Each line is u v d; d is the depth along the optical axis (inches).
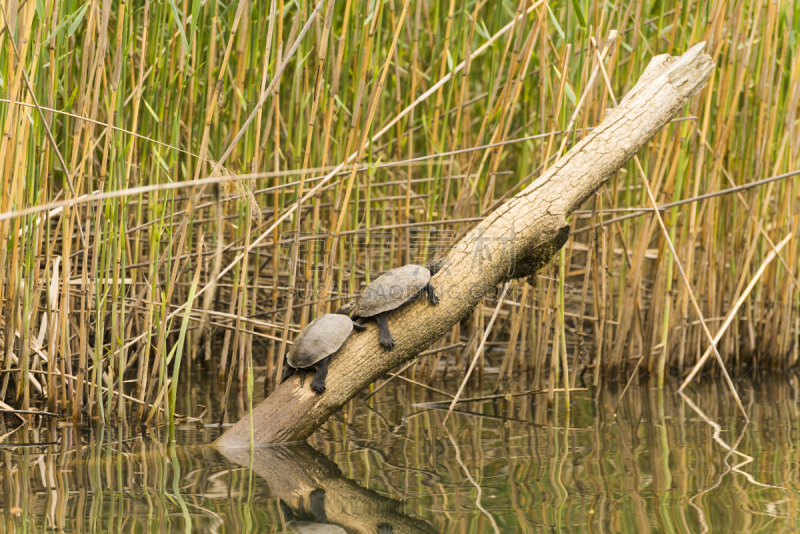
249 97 353.4
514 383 431.2
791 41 423.2
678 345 453.1
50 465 242.5
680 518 184.9
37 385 331.9
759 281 466.3
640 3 363.3
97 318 298.8
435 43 400.5
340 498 205.2
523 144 438.0
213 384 418.9
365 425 318.7
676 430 301.1
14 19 252.8
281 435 277.3
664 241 417.4
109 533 173.6
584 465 244.4
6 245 295.6
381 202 465.4
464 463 248.8
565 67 333.4
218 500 202.4
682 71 317.1
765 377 446.9
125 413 330.3
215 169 273.1
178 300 452.4
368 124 307.4
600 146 301.1
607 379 441.4
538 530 176.7
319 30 390.3
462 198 401.7
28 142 289.3
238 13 283.3
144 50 289.1
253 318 421.1
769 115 424.8
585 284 386.0
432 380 432.8
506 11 502.9
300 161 360.2
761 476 225.3
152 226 314.0
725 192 348.2
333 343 273.1
